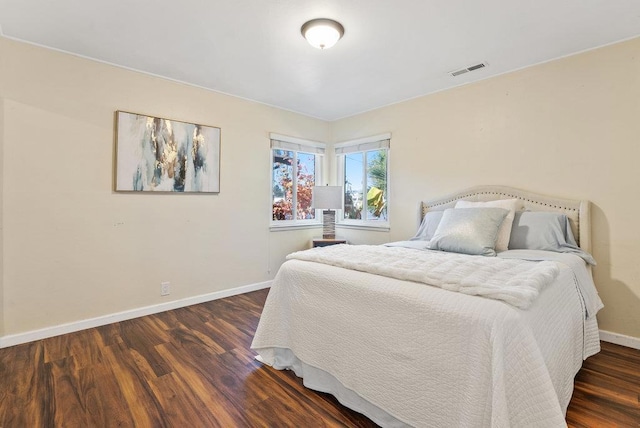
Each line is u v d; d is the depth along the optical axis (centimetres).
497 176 299
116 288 283
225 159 354
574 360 171
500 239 248
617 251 238
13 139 235
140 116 291
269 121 395
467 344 122
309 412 161
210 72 296
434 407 130
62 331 255
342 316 168
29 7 196
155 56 263
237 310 315
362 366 157
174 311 311
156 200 305
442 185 340
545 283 147
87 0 189
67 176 257
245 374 197
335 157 460
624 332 236
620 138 236
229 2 191
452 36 230
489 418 112
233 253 365
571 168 257
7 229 233
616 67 237
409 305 142
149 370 200
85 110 264
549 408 109
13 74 234
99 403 167
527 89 280
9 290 234
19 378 190
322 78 309
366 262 184
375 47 246
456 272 158
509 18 207
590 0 187
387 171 400
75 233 261
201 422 153
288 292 203
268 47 248
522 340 114
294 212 433
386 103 387
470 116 317
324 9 198
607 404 164
